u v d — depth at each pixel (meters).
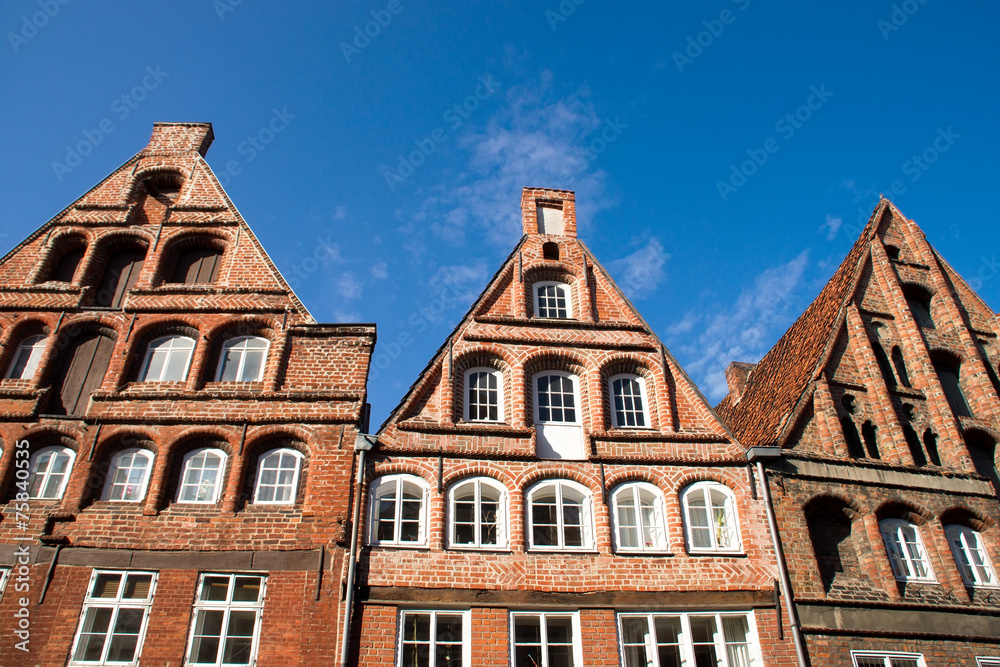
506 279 22.66
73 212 23.08
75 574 15.91
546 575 16.73
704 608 16.70
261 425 18.11
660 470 18.64
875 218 25.80
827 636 16.64
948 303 23.95
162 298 20.66
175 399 18.48
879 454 20.22
